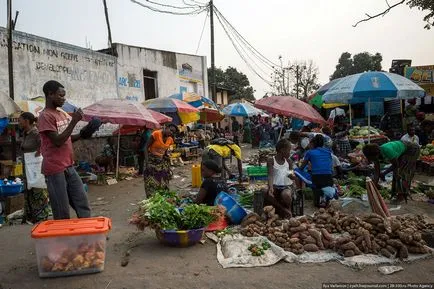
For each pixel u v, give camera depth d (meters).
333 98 8.99
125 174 12.91
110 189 10.68
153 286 3.91
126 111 9.97
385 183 8.97
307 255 4.70
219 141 8.23
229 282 4.00
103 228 4.21
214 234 5.61
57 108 4.79
